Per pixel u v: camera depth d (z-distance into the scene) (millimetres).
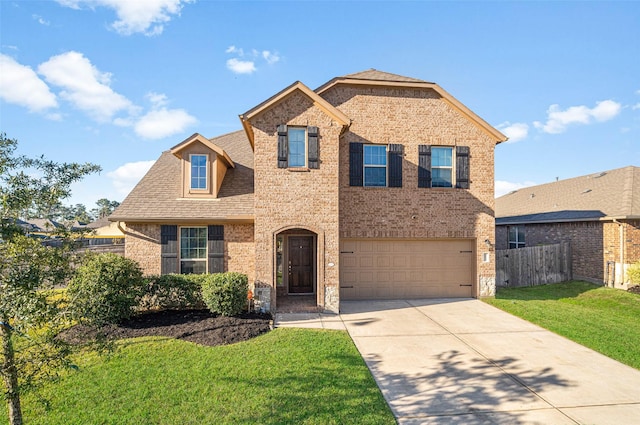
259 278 11109
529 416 5227
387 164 13203
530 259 16406
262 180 11242
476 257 13359
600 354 7699
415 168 13289
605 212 15852
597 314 11000
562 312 11086
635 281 13477
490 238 13445
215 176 12859
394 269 13227
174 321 9391
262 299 11070
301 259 14156
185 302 10523
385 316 10758
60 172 4230
